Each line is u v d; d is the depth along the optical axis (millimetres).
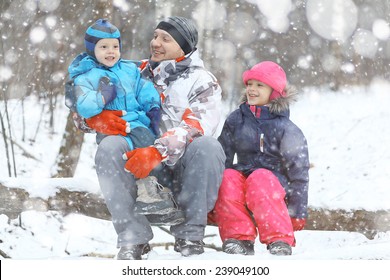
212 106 10430
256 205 9984
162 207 9336
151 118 10336
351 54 42500
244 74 11234
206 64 36219
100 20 10414
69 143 19281
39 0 25469
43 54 25812
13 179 12367
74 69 10242
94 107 9734
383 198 26531
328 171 30203
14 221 18562
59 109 29484
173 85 10641
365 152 32500
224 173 10461
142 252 9891
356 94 41875
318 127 36469
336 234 18453
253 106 11000
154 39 10875
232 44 37250
